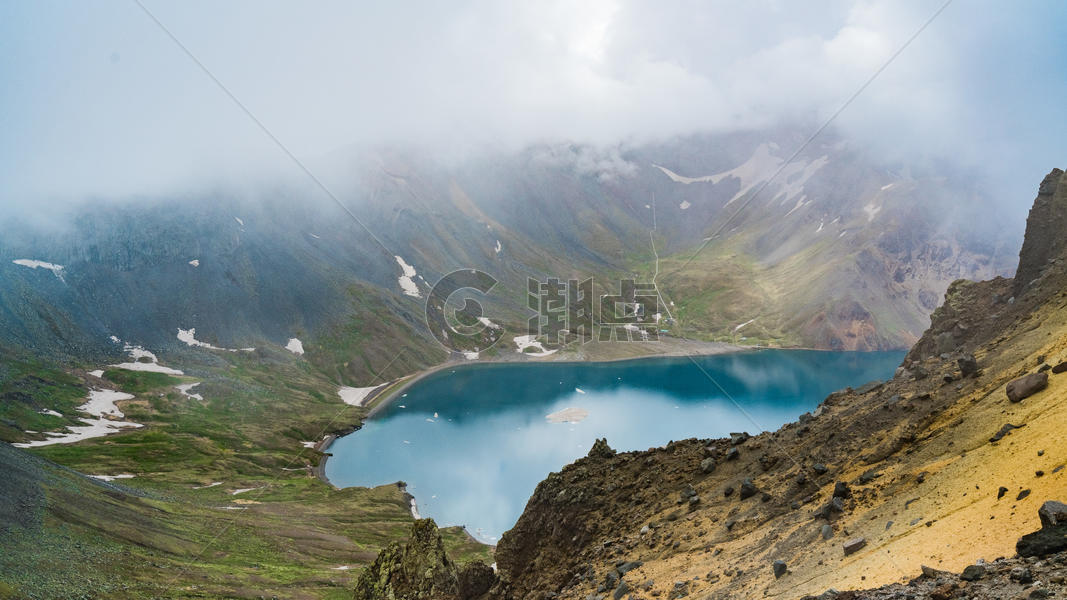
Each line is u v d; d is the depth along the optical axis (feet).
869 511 142.61
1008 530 100.27
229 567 516.32
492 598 218.79
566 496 236.84
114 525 541.75
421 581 212.84
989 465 126.52
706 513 192.44
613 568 188.44
